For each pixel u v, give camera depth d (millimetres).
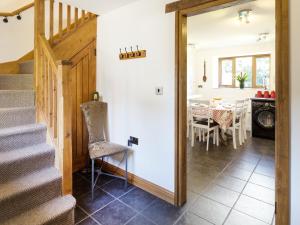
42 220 1626
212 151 3910
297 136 1493
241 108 4383
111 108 2955
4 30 3098
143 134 2561
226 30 3984
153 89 2396
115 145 2666
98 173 2865
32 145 2178
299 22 1452
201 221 1964
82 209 2148
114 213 2088
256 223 1926
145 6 2406
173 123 2234
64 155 1974
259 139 4766
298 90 1475
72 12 3510
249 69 5586
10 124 2195
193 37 4566
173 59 2178
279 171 1551
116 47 2799
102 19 2992
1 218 1602
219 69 6070
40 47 2391
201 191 2482
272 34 4340
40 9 2451
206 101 4688
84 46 2984
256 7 2836
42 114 2355
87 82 3061
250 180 2736
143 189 2576
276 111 1546
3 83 2738
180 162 2201
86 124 2824
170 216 2045
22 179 1861
